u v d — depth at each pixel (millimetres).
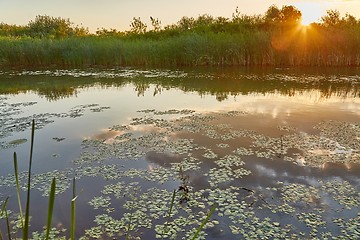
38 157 4805
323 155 4656
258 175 4082
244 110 7395
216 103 8250
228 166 4371
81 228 3070
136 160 4668
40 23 32594
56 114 7387
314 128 5887
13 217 3258
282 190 3701
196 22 24359
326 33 16266
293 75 13031
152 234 2971
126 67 17172
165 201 3531
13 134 5910
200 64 17109
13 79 12977
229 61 17062
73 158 4770
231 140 5383
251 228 3023
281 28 18297
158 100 8859
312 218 3160
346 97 8594
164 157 4746
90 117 7094
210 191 3725
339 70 14586
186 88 10609
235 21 21141
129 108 7941
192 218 3203
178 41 17609
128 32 24250
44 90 10656
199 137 5582
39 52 18156
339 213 3232
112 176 4160
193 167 4371
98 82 12156
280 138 5402
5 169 4395
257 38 16656
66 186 3904
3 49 17984
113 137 5691
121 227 3078
